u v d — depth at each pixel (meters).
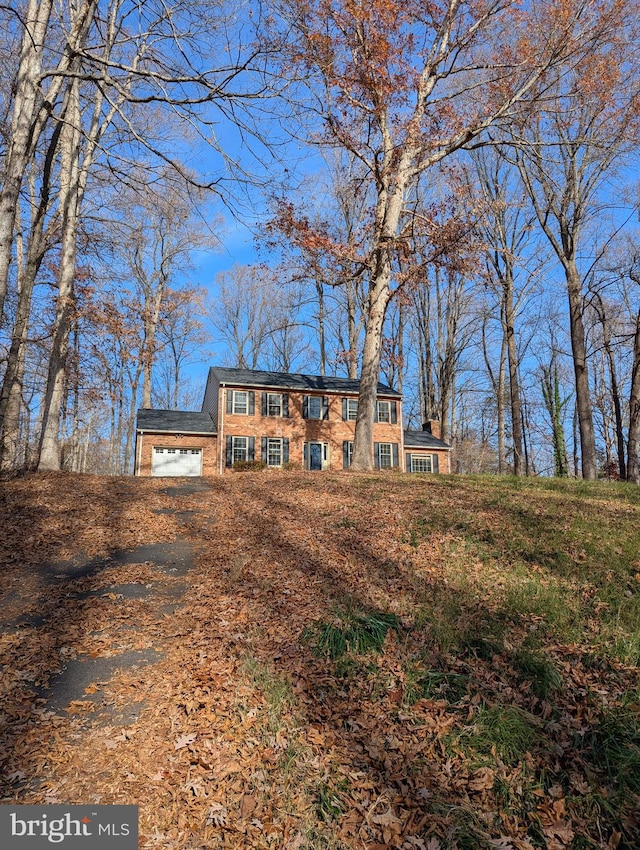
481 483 12.82
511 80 16.39
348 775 3.48
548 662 4.41
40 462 14.53
